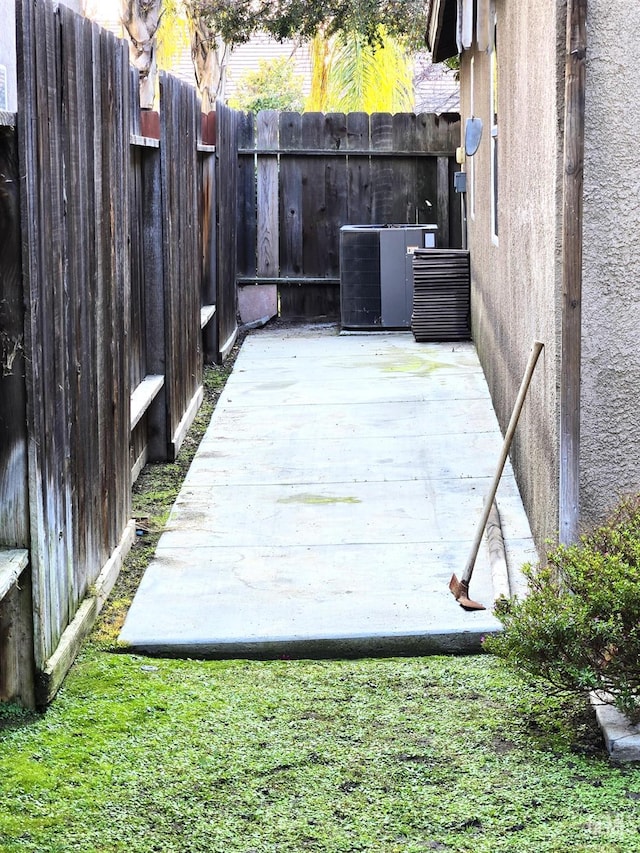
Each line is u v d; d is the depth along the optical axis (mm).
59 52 4277
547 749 3721
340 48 18188
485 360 9344
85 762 3641
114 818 3303
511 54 6215
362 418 8320
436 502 6367
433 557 5512
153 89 12820
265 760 3660
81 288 4645
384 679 4344
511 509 6117
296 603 4965
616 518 4277
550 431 4832
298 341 11852
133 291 6973
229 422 8391
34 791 3449
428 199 13078
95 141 4914
